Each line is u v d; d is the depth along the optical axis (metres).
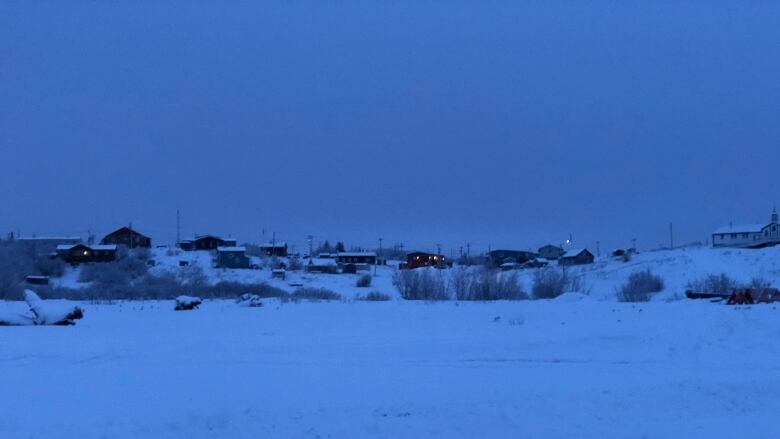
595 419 12.30
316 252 131.25
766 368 16.70
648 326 23.59
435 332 23.84
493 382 14.80
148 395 13.30
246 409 12.16
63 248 93.56
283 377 15.16
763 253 73.06
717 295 44.25
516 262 103.56
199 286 64.81
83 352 18.39
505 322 27.25
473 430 11.54
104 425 11.22
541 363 17.34
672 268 71.88
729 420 12.47
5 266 67.31
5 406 12.36
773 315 25.38
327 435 11.05
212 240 119.25
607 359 17.94
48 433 10.78
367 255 118.94
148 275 82.81
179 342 20.86
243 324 27.52
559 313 30.27
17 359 17.30
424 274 51.00
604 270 75.81
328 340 21.48
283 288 73.19
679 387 14.30
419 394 13.59
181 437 10.79
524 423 11.95
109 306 39.34
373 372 15.86
